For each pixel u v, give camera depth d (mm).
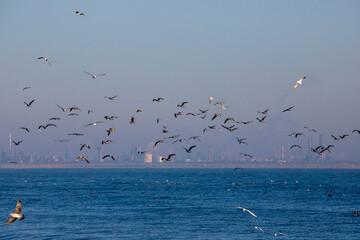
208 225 98000
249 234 88188
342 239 83625
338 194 176000
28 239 83812
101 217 109812
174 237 85875
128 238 85000
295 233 88812
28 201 148625
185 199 154250
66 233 89312
